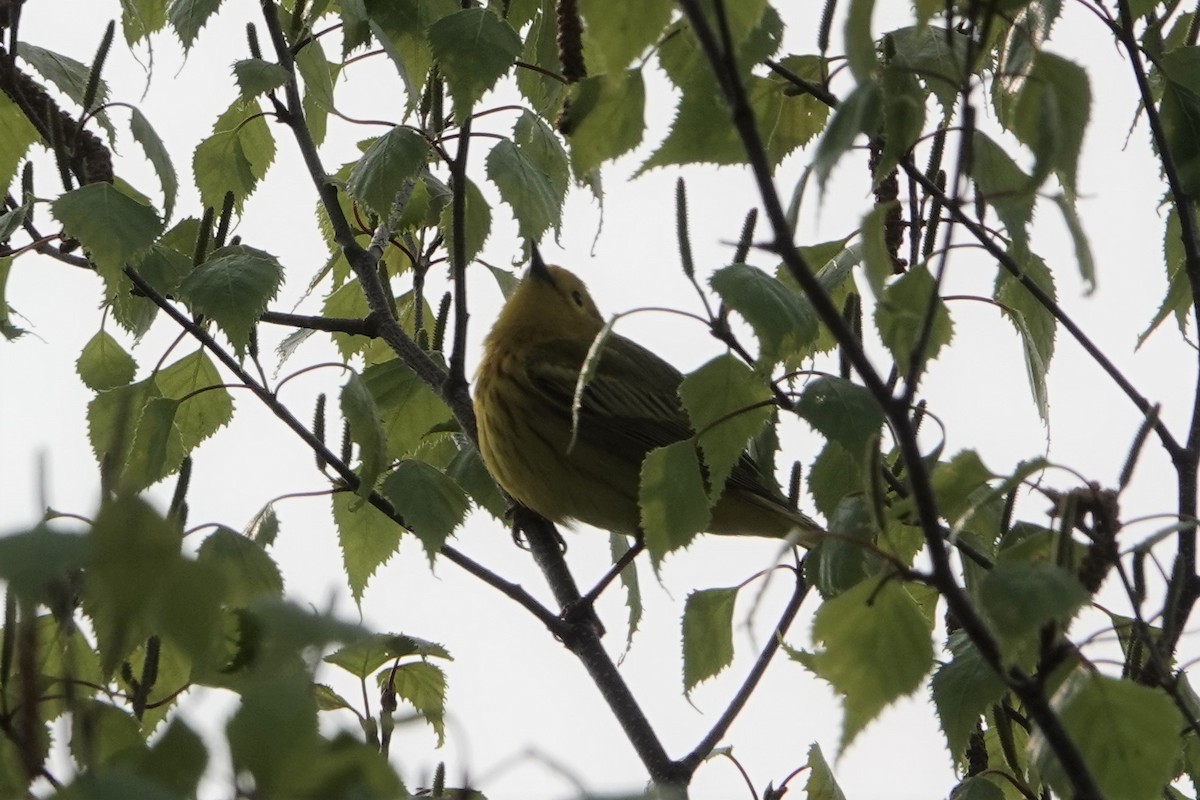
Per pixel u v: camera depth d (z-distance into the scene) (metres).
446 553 11.54
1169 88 10.59
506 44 11.00
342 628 4.68
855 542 6.57
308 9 13.12
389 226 12.85
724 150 8.41
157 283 12.21
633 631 12.41
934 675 9.32
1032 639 8.37
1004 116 10.08
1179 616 9.60
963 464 7.57
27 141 12.42
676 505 9.14
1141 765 7.30
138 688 8.09
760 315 8.90
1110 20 10.27
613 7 7.04
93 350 13.24
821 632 7.44
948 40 6.51
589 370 8.68
